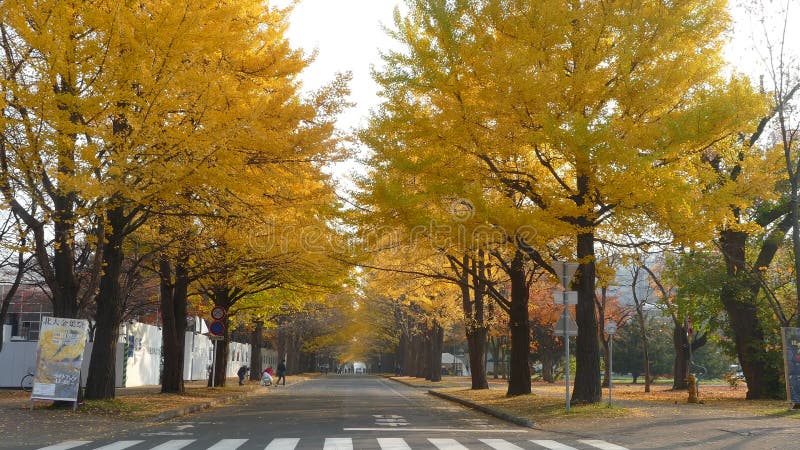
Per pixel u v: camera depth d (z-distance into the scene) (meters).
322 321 60.06
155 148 13.06
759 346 22.56
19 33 12.47
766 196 16.81
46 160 13.17
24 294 44.00
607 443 11.12
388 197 15.49
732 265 23.42
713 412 16.56
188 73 12.45
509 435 12.60
